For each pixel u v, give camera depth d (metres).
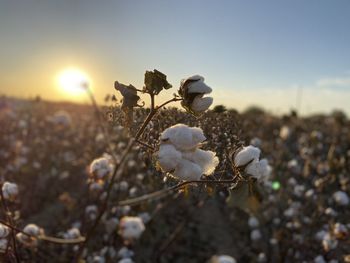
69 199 4.19
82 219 3.99
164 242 4.32
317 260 3.59
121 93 1.10
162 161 1.00
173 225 4.60
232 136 1.27
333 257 3.59
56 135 8.38
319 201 4.43
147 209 3.85
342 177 5.07
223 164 1.25
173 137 1.02
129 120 1.14
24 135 7.55
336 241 3.33
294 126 10.91
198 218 4.84
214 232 4.70
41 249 3.28
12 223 2.00
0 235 1.90
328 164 5.43
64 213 4.62
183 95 1.08
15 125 8.39
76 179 5.93
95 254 3.48
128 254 3.47
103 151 4.23
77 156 6.76
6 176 5.01
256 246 4.51
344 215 4.45
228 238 4.66
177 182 1.29
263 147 5.92
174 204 4.64
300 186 5.10
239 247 4.51
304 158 6.83
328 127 12.98
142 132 1.12
